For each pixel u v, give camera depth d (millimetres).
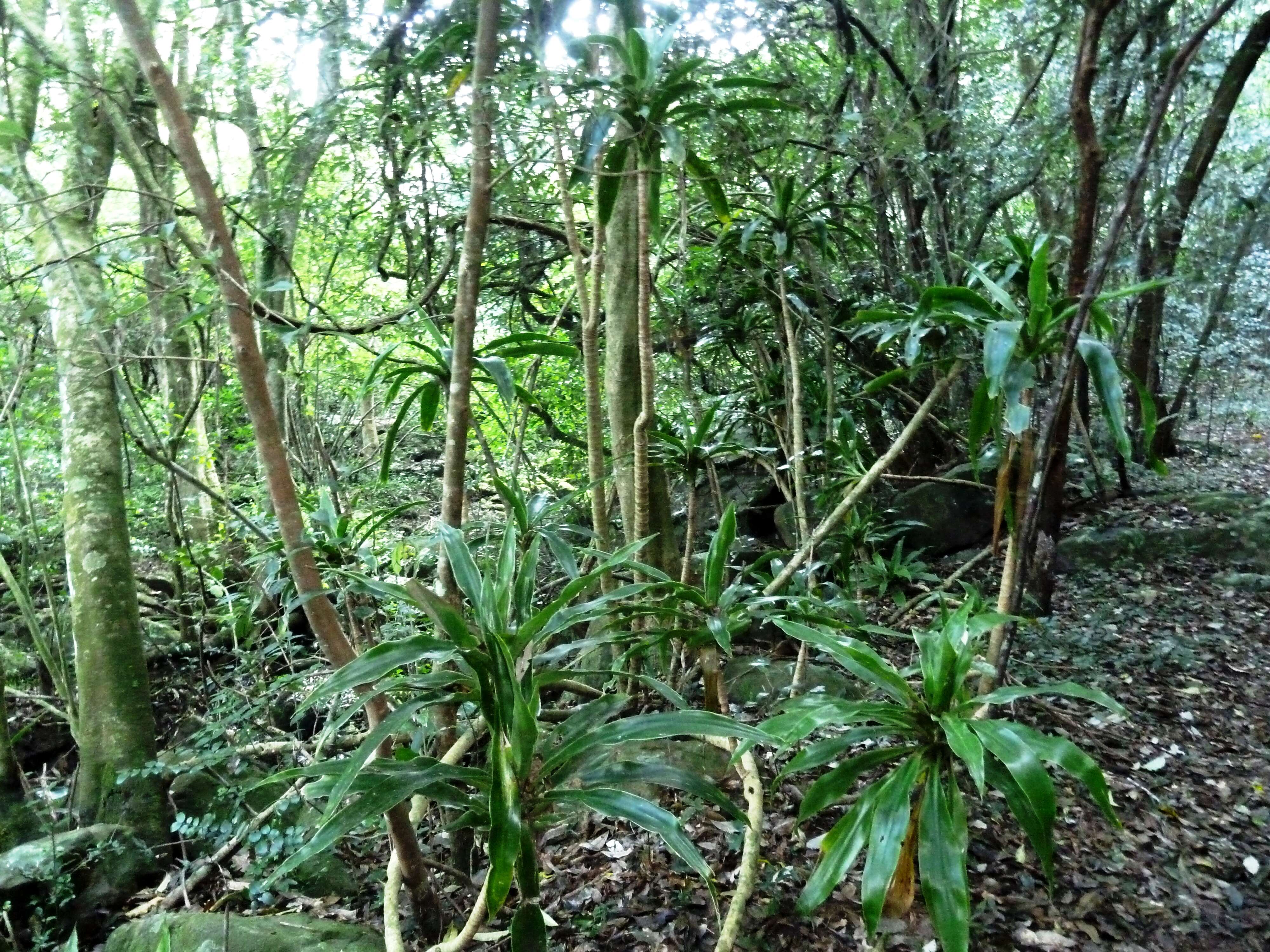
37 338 3080
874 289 4832
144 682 2855
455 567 1666
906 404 4957
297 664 3477
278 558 2859
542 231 3975
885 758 1722
